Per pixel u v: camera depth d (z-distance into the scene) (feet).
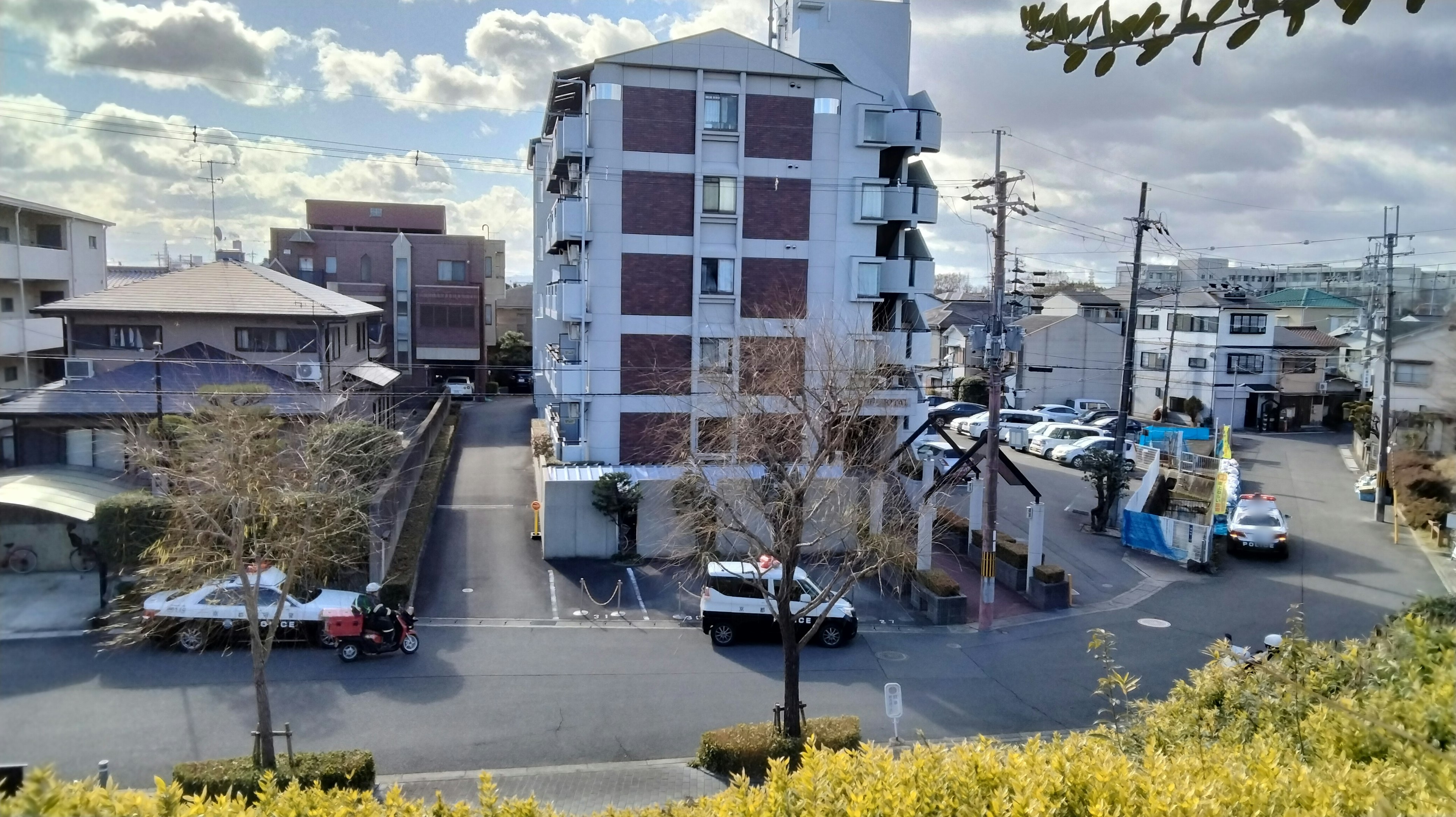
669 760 42.39
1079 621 65.10
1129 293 189.26
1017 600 69.87
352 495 56.24
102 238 111.45
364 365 104.99
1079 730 46.73
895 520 62.59
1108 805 14.17
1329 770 14.56
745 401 65.05
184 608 50.96
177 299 89.61
